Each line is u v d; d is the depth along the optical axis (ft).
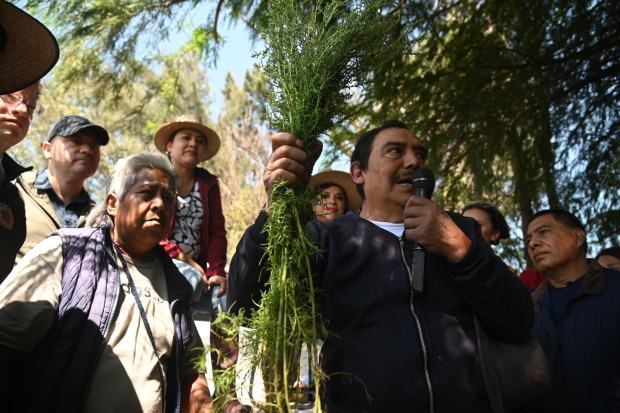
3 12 5.50
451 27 17.95
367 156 7.41
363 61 6.13
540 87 18.25
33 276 6.26
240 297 6.14
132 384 6.44
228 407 6.59
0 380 5.85
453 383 5.70
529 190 19.22
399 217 7.14
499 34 18.25
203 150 13.76
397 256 6.47
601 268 9.09
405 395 5.65
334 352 6.07
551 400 8.57
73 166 10.34
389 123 7.58
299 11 6.16
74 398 5.98
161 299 7.48
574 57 17.43
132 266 7.45
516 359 6.13
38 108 8.57
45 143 10.80
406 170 7.08
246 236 6.05
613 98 17.22
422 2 17.07
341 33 5.92
